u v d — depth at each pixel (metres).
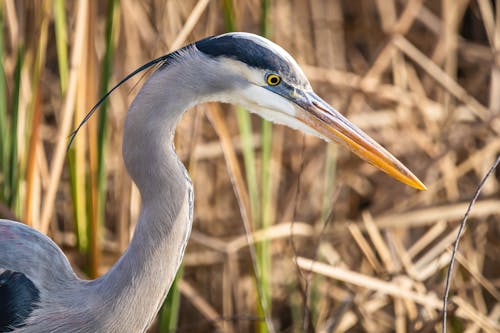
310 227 8.08
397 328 7.38
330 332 7.05
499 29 9.42
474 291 7.82
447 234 8.20
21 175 6.71
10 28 7.09
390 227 8.02
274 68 4.73
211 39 4.70
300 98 4.85
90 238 6.63
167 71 4.59
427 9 10.23
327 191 8.14
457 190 8.88
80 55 6.18
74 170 6.56
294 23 9.00
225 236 8.32
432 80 9.79
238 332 8.06
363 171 8.84
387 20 9.57
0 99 6.43
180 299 8.34
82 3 6.10
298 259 6.48
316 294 7.66
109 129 8.16
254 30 8.48
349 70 9.91
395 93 9.03
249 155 6.70
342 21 9.67
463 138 8.59
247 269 8.30
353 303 7.43
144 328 4.82
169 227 4.66
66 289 4.82
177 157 4.67
